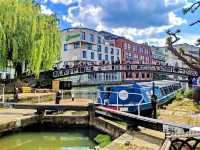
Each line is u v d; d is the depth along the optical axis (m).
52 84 41.03
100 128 16.59
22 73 33.56
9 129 15.68
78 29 76.75
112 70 54.91
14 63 29.25
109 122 15.61
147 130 13.09
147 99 18.97
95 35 82.06
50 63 32.62
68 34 77.94
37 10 30.53
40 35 29.91
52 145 15.00
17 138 16.25
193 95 29.12
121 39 96.31
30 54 28.66
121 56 95.50
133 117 13.20
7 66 29.09
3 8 26.73
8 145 14.88
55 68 44.97
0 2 26.73
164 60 120.62
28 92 34.25
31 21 28.47
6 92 32.12
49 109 18.19
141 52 108.62
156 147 10.59
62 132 17.59
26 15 28.12
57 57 34.59
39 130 17.94
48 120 18.30
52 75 44.00
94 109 17.62
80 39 76.31
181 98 29.34
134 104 17.45
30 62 29.17
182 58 13.63
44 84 42.09
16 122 16.25
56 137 16.42
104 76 80.00
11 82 35.44
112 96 19.08
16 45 27.33
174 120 16.62
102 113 16.69
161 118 17.33
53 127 18.25
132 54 102.19
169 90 28.41
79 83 65.25
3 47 26.69
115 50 92.31
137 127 13.25
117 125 14.76
